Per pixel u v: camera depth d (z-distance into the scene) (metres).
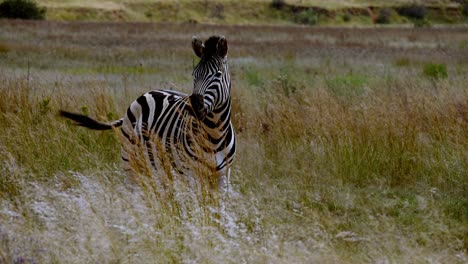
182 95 13.05
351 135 16.11
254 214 11.33
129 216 10.38
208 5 126.19
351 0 142.25
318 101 19.31
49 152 15.05
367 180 14.84
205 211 10.54
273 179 14.80
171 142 11.82
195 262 8.99
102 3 120.00
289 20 125.88
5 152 14.27
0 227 10.29
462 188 14.05
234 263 9.16
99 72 35.56
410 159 15.21
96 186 11.66
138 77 31.62
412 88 21.97
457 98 18.98
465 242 11.12
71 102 18.83
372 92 21.17
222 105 10.96
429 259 9.73
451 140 16.19
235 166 14.88
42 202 11.11
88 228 9.98
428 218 12.15
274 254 9.51
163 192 11.08
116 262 9.20
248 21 123.69
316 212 12.15
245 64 38.56
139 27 77.69
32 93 20.03
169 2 124.44
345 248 10.45
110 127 13.03
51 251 9.59
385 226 11.47
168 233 10.02
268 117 18.50
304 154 15.88
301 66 38.28
